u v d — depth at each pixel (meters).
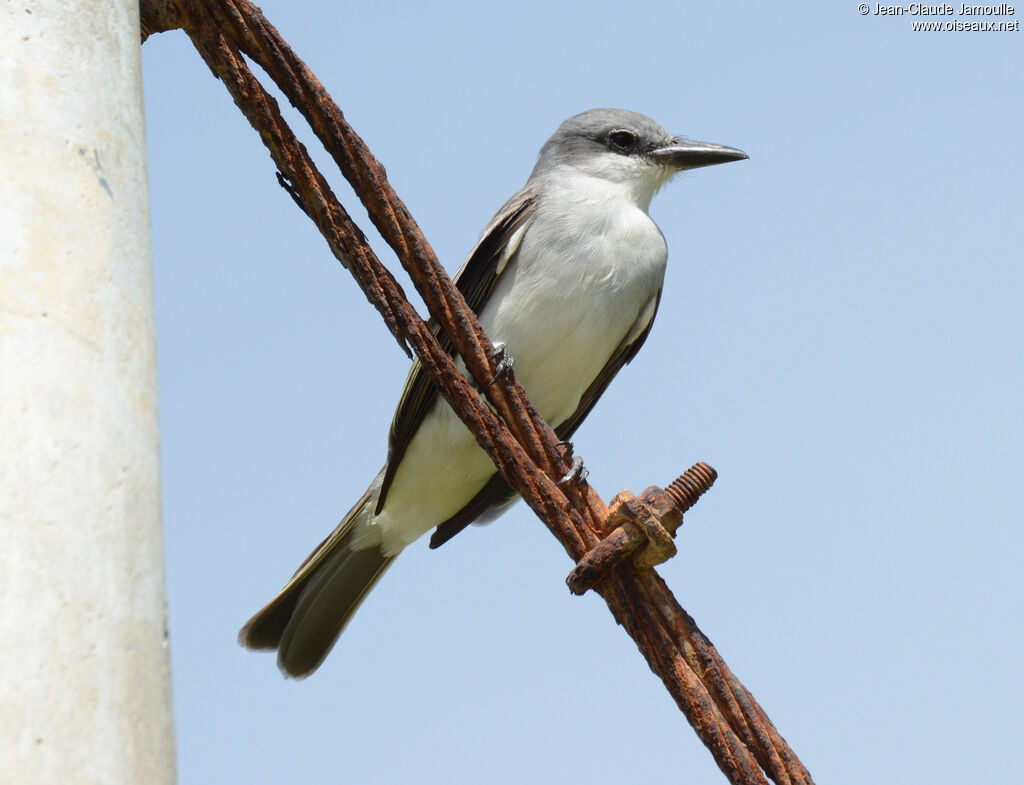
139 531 3.81
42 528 3.54
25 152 3.99
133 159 4.36
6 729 3.27
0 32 4.14
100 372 3.86
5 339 3.70
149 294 4.23
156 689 3.68
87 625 3.52
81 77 4.25
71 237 3.97
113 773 3.40
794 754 6.07
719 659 6.20
